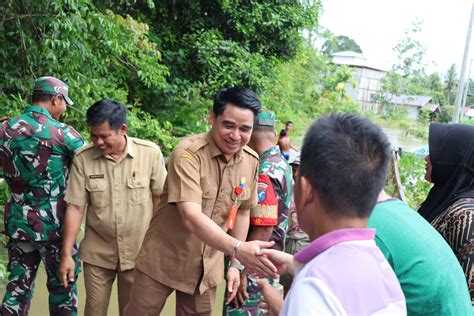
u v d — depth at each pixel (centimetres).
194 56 999
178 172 213
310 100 2605
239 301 257
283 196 268
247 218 246
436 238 140
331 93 2791
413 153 575
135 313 238
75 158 270
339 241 108
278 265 178
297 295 103
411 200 543
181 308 242
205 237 203
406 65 3638
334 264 104
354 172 107
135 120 774
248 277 257
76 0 547
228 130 212
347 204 108
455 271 138
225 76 988
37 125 275
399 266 135
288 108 2156
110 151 265
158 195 290
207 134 227
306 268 108
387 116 3403
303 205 115
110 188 270
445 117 3509
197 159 216
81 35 585
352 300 101
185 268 230
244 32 1020
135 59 768
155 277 232
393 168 314
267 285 152
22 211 280
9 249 294
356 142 109
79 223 271
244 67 997
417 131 2914
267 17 1040
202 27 1029
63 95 290
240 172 230
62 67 579
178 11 1015
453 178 201
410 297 134
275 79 1137
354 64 4094
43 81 284
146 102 959
